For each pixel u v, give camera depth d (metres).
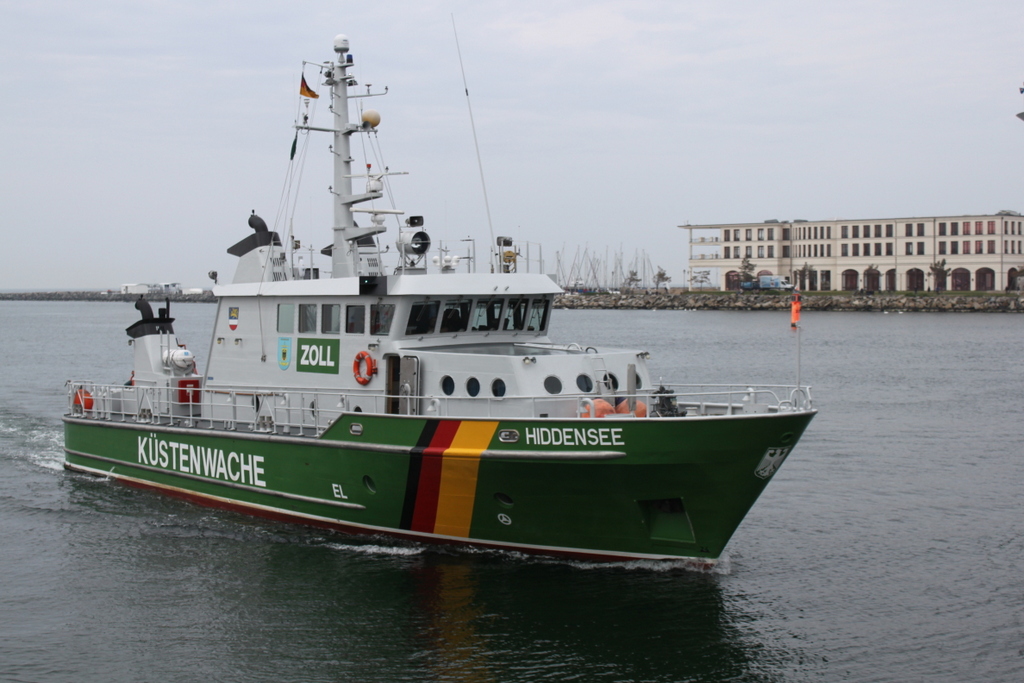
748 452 15.85
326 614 15.84
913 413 37.84
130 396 24.30
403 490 18.12
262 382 21.39
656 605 16.11
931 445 30.73
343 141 20.61
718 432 15.70
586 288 192.75
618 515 16.94
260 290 21.05
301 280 20.38
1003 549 19.64
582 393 17.88
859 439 31.89
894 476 26.17
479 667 14.14
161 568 17.95
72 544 19.36
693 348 72.00
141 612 16.02
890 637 15.27
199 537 19.66
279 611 15.97
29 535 19.95
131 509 21.75
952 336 83.00
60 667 14.12
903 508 22.78
